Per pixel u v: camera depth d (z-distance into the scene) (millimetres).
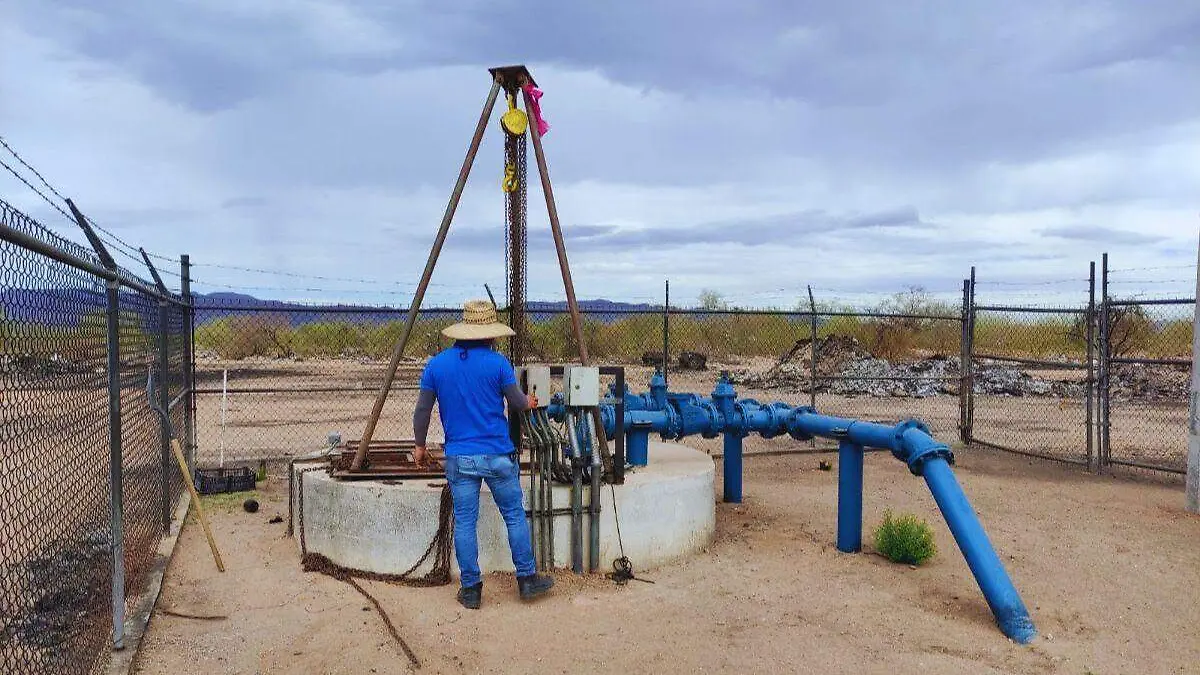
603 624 5656
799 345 24578
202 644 5285
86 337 4785
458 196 7262
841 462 7438
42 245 3406
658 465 7668
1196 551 7457
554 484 6691
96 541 5945
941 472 6387
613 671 4965
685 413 7852
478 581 5941
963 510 6148
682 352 23344
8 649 4391
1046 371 24422
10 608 4375
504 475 5930
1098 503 9320
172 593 6211
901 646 5336
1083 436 14469
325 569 6691
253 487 9914
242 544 7504
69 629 4922
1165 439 14172
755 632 5539
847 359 23047
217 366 22406
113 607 5074
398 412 16609
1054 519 8562
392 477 6898
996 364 23203
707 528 7414
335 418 15781
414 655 5133
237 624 5621
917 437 6633
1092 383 11359
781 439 13977
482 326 5922
